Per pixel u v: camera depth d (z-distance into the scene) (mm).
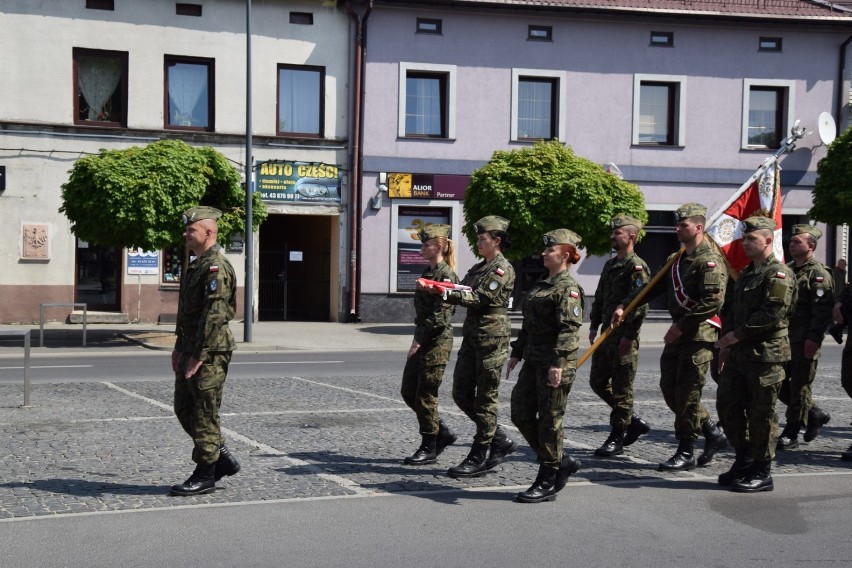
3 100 22734
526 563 5121
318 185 25000
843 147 22828
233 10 24438
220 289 6371
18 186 22906
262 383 13102
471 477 7246
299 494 6629
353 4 25062
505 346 7297
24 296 23047
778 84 27344
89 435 8805
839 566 5109
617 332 8203
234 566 5016
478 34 25812
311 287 26312
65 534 5578
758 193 10156
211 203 19375
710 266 7426
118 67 23750
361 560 5141
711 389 13039
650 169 26859
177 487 6539
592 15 26203
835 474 7586
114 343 19312
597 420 10211
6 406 10578
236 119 24500
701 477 7387
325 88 25078
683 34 26906
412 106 25781
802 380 8742
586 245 20094
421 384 7629
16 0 22797
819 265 8789
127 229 17562
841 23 27281
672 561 5184
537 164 19812
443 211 25969
